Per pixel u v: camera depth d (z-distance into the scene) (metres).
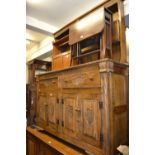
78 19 2.09
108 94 1.33
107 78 1.33
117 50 1.89
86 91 1.52
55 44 2.73
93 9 1.89
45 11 2.67
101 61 1.37
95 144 1.39
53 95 2.03
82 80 1.56
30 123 3.04
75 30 2.09
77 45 2.15
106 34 1.75
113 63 1.38
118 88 1.44
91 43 2.08
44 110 2.22
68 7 2.54
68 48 2.68
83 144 1.51
